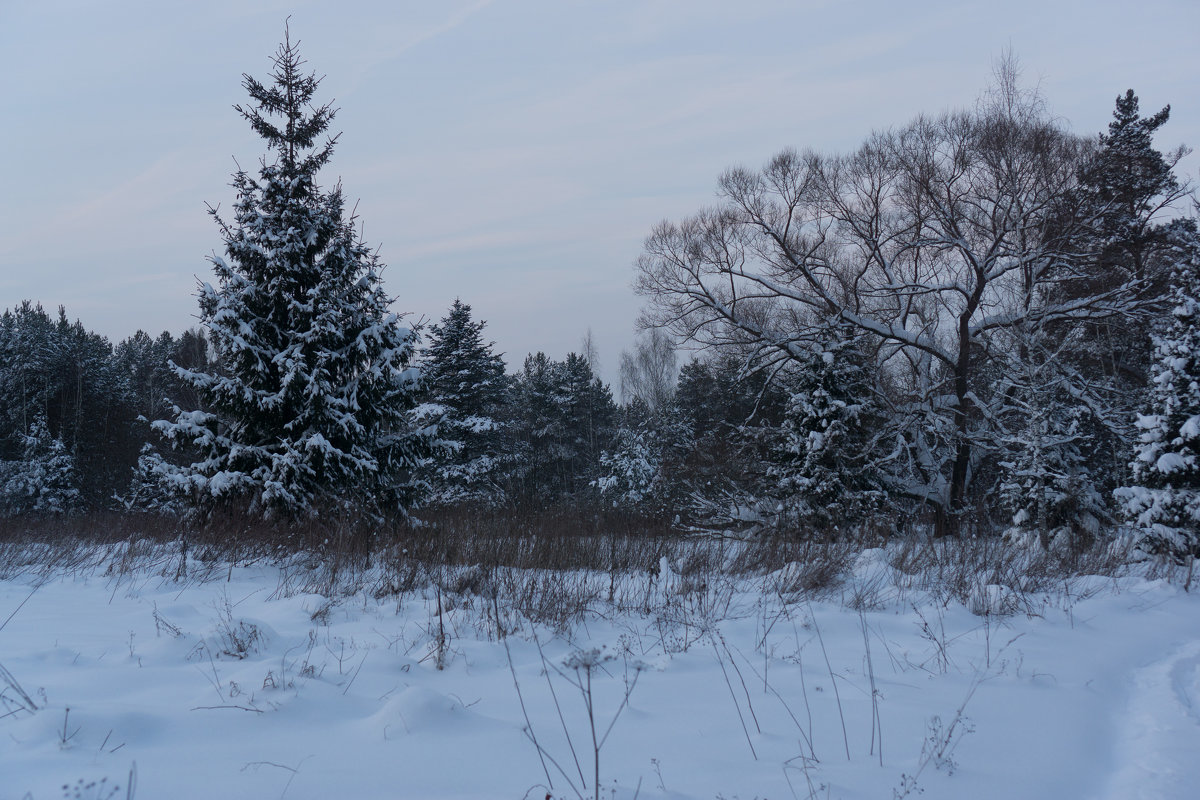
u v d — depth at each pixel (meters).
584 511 16.02
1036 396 18.19
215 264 12.62
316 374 12.37
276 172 13.28
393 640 5.88
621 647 6.02
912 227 24.09
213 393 12.08
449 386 32.97
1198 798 3.43
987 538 12.94
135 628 6.12
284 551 10.73
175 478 11.70
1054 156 22.50
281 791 3.00
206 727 3.72
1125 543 12.18
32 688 4.28
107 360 56.84
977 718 4.52
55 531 14.13
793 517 17.00
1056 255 21.77
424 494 14.50
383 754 3.48
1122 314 22.11
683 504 20.70
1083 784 3.65
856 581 9.23
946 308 23.55
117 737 3.48
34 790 2.86
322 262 13.38
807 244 25.84
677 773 3.45
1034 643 6.52
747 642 6.38
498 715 4.24
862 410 18.62
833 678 5.30
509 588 8.04
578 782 3.27
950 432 21.52
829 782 3.40
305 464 12.19
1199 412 12.36
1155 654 6.52
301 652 5.43
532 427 46.06
